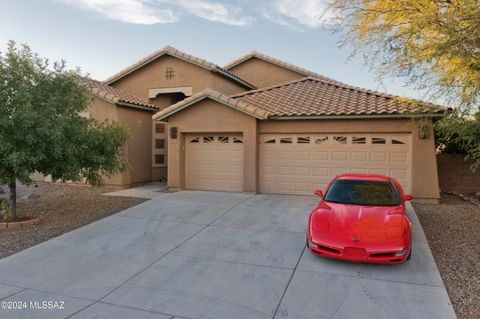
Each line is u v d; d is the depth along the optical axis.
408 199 7.11
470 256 6.48
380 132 11.65
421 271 5.76
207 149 13.57
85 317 4.39
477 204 11.12
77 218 9.41
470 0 7.52
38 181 16.23
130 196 12.52
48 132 8.12
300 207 10.42
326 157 12.26
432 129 11.08
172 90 16.92
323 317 4.39
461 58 7.66
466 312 4.52
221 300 4.84
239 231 8.09
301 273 5.73
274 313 4.49
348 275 5.63
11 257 6.54
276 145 12.77
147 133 16.56
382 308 4.60
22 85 8.12
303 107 12.67
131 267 6.06
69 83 9.24
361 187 7.24
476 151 10.88
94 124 10.31
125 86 17.78
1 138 7.80
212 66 16.02
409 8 8.71
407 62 8.69
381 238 5.73
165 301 4.82
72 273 5.81
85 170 9.98
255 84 21.80
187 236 7.76
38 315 4.45
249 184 12.66
